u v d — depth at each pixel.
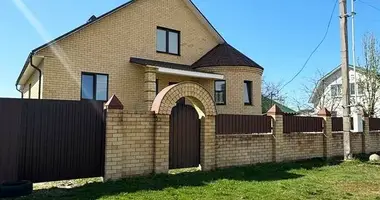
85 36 13.27
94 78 13.48
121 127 7.27
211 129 8.87
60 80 12.59
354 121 12.62
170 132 8.30
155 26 15.45
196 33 17.05
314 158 11.77
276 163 10.32
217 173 8.27
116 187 6.48
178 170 8.69
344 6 11.81
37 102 6.57
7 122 6.28
